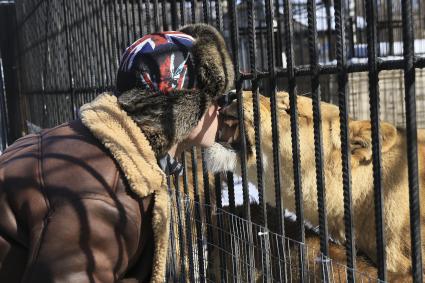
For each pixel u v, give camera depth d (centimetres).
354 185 335
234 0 245
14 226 164
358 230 340
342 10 186
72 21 644
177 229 344
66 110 731
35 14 997
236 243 278
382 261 182
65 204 158
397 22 983
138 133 173
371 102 178
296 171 214
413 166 165
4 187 167
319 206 205
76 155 166
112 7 447
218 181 315
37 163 168
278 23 723
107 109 175
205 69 180
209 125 202
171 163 234
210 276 329
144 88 176
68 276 154
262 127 342
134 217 164
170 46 178
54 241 155
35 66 1051
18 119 1312
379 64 175
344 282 295
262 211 240
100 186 161
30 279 155
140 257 180
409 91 164
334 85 745
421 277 168
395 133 312
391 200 326
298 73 207
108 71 477
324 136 346
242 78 248
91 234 157
